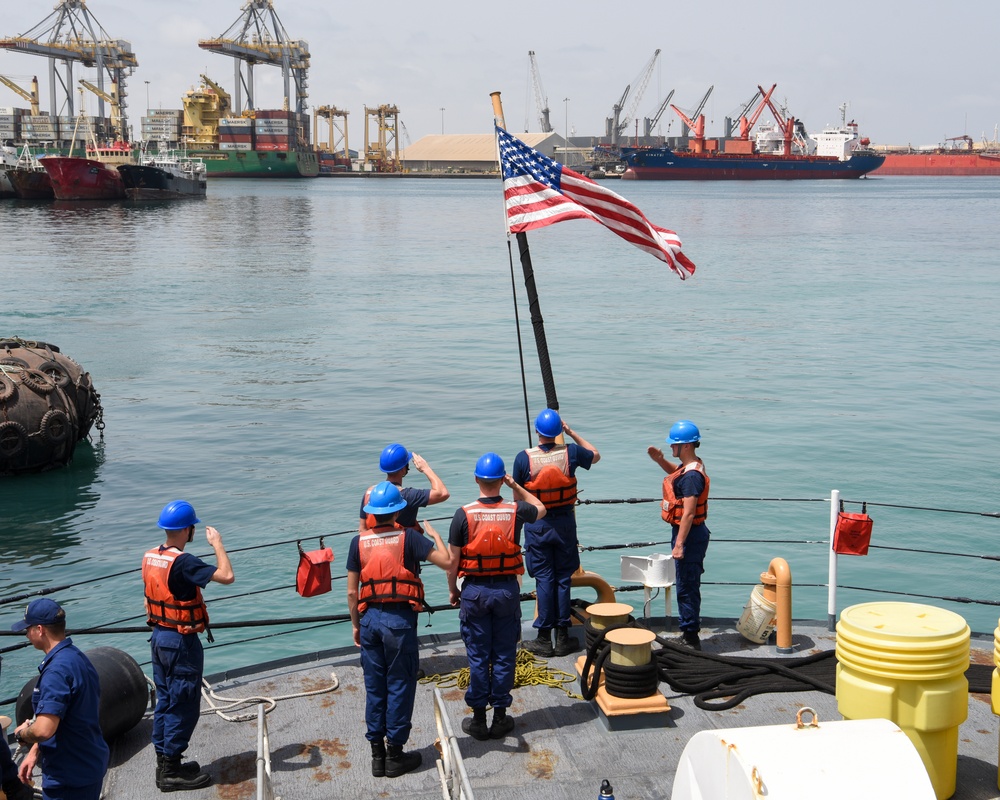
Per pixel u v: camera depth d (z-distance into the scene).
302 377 34.31
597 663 7.35
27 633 5.79
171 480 22.20
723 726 7.20
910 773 4.56
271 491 21.19
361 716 7.57
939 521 18.80
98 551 17.83
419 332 44.31
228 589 15.69
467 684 7.96
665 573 8.83
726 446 24.61
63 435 23.19
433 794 6.50
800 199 186.62
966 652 5.92
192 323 46.50
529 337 42.75
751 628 8.64
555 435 8.16
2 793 5.73
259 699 7.67
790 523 18.75
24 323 45.91
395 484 7.33
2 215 124.75
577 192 9.66
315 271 70.31
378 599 6.61
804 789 4.47
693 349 39.75
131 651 13.76
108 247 85.81
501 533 7.00
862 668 5.91
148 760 7.03
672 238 10.19
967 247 88.44
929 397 30.59
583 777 6.63
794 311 50.59
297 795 6.49
